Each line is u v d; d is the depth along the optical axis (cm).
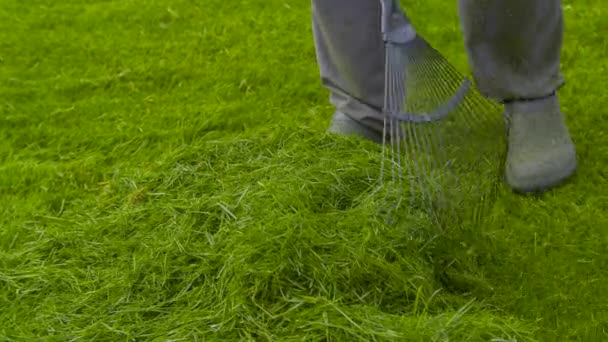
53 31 425
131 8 450
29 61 393
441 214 232
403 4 429
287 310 195
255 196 235
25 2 465
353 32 277
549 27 263
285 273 202
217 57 389
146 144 317
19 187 290
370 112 290
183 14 439
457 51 380
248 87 358
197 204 237
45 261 237
